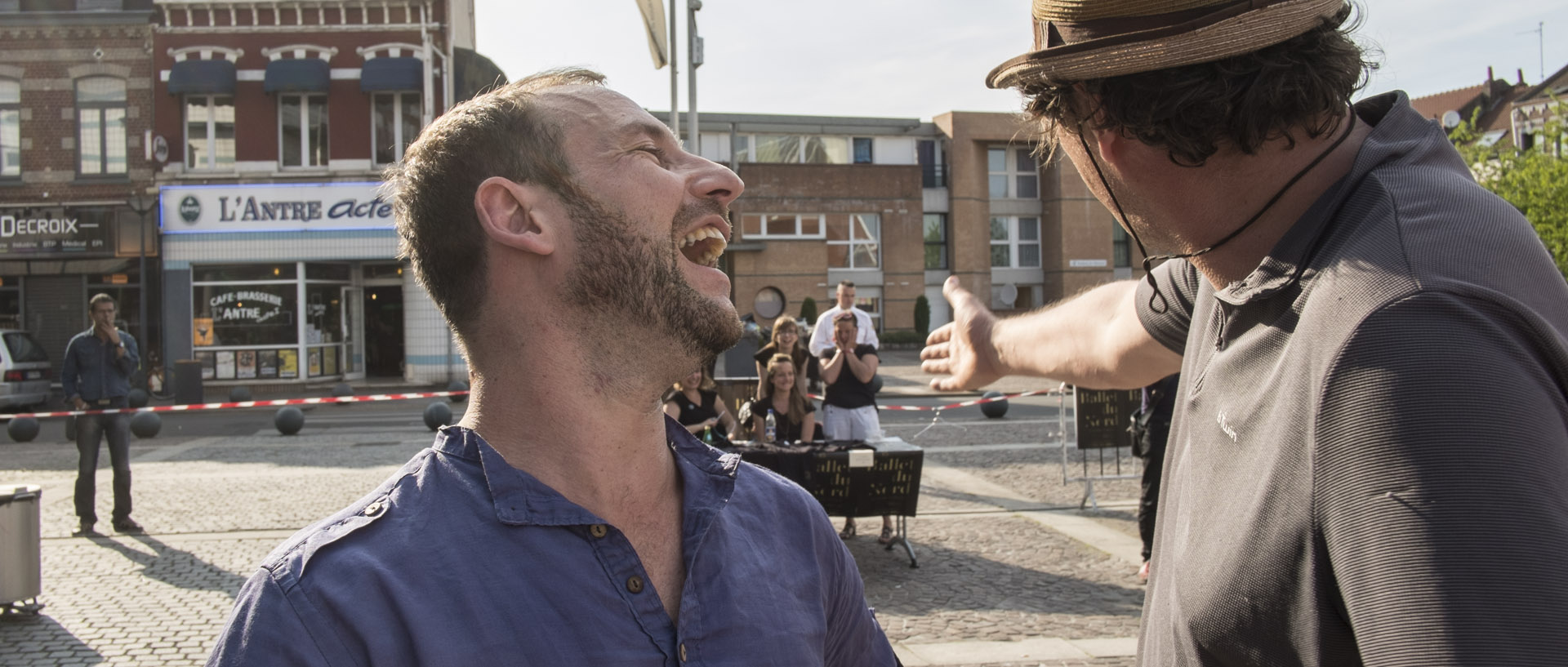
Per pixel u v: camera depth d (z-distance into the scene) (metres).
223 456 11.16
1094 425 7.64
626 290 1.00
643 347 1.02
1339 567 0.86
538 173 1.01
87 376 7.16
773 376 6.71
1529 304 0.86
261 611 0.89
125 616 5.27
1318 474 0.88
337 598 0.88
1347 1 1.04
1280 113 0.98
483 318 1.03
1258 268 1.06
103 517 7.78
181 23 20.06
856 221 34.31
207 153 20.19
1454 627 0.75
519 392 1.02
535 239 0.99
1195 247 1.14
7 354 16.88
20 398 16.97
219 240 19.98
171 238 19.95
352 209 20.12
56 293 20.28
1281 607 0.95
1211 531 1.06
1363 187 0.99
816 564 1.15
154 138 19.92
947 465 9.84
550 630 0.91
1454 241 0.89
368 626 0.87
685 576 1.03
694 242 1.11
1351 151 1.05
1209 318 1.24
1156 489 5.73
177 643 4.87
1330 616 0.91
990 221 37.34
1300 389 0.94
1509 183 20.12
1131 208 1.18
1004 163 37.56
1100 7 1.04
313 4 20.11
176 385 18.19
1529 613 0.74
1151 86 1.01
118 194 20.08
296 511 7.93
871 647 1.27
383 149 20.41
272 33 20.11
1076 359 1.62
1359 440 0.84
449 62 20.45
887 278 34.41
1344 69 1.00
